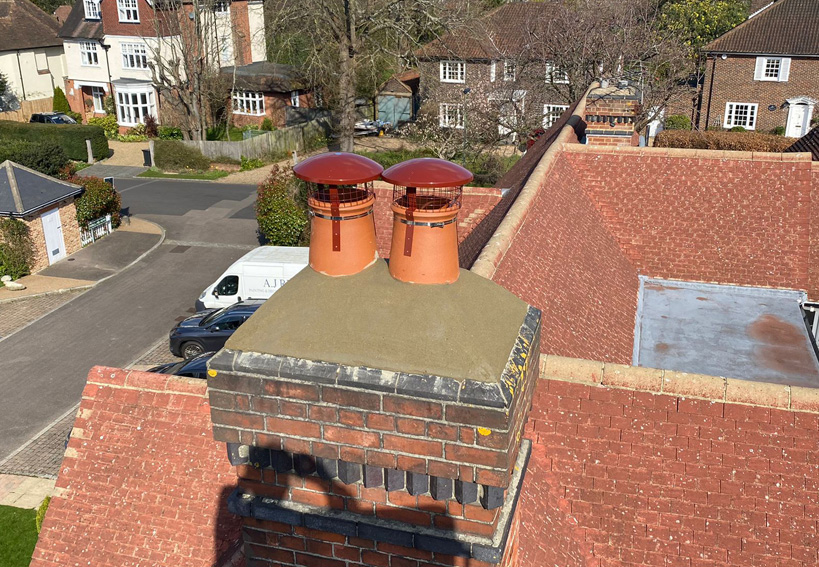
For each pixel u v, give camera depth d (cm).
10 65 5588
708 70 4653
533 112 4122
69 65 5406
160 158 4462
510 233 1035
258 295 2414
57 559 765
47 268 2969
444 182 393
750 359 1174
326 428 387
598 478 693
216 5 5072
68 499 791
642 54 3519
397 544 412
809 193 1418
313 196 420
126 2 5078
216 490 769
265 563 455
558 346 925
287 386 383
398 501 407
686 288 1411
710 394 691
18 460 1759
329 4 4056
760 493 663
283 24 4281
